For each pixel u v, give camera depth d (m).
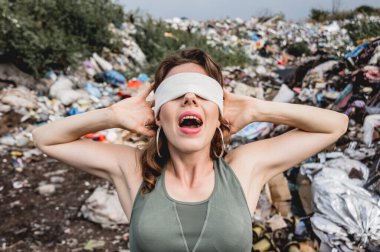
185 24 15.17
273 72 8.34
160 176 1.55
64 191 4.34
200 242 1.41
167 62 1.64
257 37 14.73
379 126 3.66
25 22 6.96
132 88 7.59
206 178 1.54
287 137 1.67
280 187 3.49
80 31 8.91
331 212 2.85
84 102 6.76
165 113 1.51
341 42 11.91
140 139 5.46
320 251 2.86
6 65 6.74
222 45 12.67
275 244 3.02
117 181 1.66
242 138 4.78
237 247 1.43
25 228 3.70
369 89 4.36
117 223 3.70
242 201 1.50
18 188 4.40
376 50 4.91
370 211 2.72
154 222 1.43
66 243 3.50
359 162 3.30
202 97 1.50
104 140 5.57
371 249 2.65
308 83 5.57
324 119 1.61
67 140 1.67
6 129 5.60
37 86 6.83
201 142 1.48
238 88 6.95
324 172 3.17
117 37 10.01
